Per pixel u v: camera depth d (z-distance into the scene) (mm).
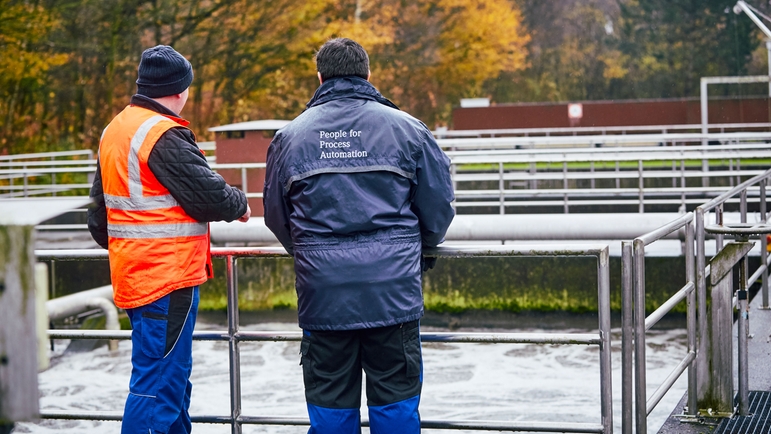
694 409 4566
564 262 12820
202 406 8859
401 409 3020
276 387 9617
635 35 43906
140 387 3207
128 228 3180
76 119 36250
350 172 2945
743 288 4559
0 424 1628
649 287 12422
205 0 38719
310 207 2965
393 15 40844
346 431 3086
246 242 13055
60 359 11492
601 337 3363
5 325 1576
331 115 3012
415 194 3047
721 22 43125
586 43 44312
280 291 13641
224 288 13742
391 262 2939
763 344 6098
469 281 13086
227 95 38719
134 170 3148
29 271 1564
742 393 4547
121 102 37219
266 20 37312
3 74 33469
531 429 3451
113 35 35344
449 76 41344
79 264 14320
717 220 5090
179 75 3316
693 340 4512
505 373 10031
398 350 3000
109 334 3793
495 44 41125
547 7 44406
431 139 3037
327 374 3064
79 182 29719
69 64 36000
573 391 9148
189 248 3227
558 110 32312
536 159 13836
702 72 43406
